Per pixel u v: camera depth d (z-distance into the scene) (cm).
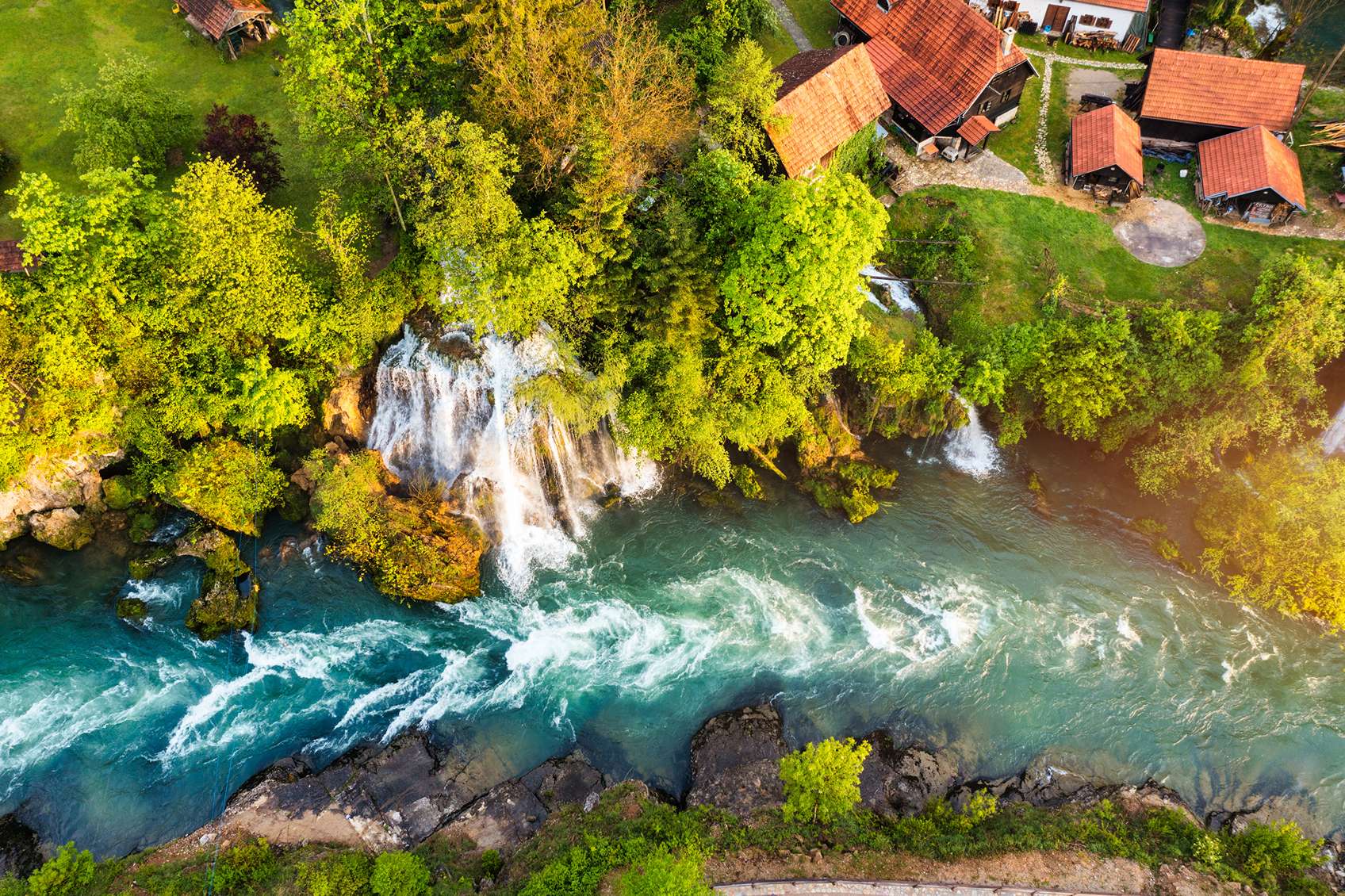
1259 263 5975
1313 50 7219
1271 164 6041
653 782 4378
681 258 4650
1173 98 6394
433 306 5062
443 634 4872
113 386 4878
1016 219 6241
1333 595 4888
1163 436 5384
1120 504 5538
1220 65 6344
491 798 4212
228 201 4434
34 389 4775
